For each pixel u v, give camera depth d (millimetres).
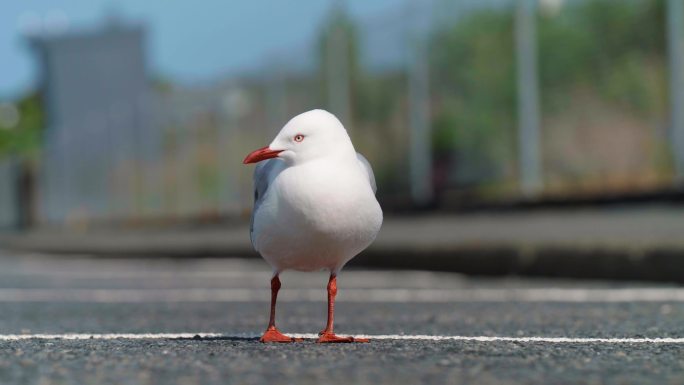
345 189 5680
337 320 8398
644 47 16109
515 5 18547
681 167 15602
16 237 47312
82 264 24156
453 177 20156
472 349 5328
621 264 12977
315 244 5797
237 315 9078
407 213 21328
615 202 16562
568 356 5020
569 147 17500
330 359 4871
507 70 18719
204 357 4996
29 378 4348
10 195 51000
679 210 15555
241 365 4680
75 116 56312
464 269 15984
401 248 17844
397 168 21781
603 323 7566
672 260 12250
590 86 17047
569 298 10344
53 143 45656
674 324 7363
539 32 17953
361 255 19000
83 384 4199
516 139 18594
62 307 10352
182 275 17453
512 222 18266
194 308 10047
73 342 6156
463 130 19828
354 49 23125
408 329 7332
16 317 9078
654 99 16000
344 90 23578
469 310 9242
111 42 56688
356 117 23156
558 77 17656
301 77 25391
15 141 86062
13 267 23016
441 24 20297
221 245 24297
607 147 16812
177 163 33125
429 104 20703
